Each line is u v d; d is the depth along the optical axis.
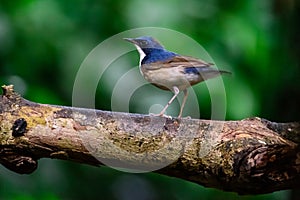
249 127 6.96
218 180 6.83
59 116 6.77
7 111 6.72
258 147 6.70
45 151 6.77
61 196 11.72
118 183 13.00
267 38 11.58
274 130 6.98
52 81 11.51
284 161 6.57
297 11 11.46
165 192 13.13
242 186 6.80
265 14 11.62
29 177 11.30
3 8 11.48
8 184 11.00
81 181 12.31
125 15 11.27
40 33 11.45
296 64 11.51
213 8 11.47
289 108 11.51
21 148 6.72
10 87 6.84
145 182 13.23
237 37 11.38
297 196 9.45
